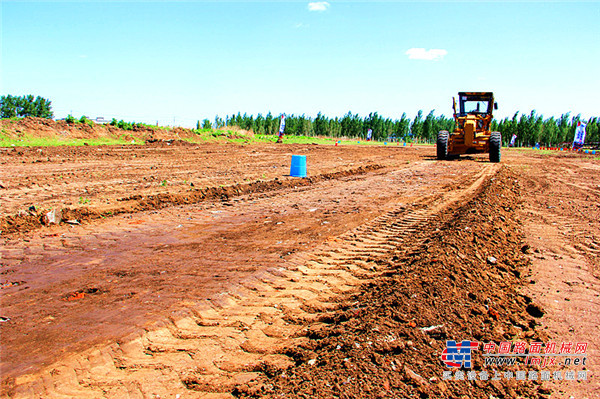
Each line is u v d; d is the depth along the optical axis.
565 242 7.04
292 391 2.76
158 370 3.12
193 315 3.99
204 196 10.54
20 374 3.02
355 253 5.99
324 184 13.43
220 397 2.80
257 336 3.63
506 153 37.06
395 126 90.81
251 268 5.33
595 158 30.53
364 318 3.72
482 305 4.33
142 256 5.79
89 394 2.82
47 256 5.74
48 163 15.22
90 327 3.71
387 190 12.14
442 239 5.99
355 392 2.71
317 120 81.69
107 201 8.99
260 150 27.64
